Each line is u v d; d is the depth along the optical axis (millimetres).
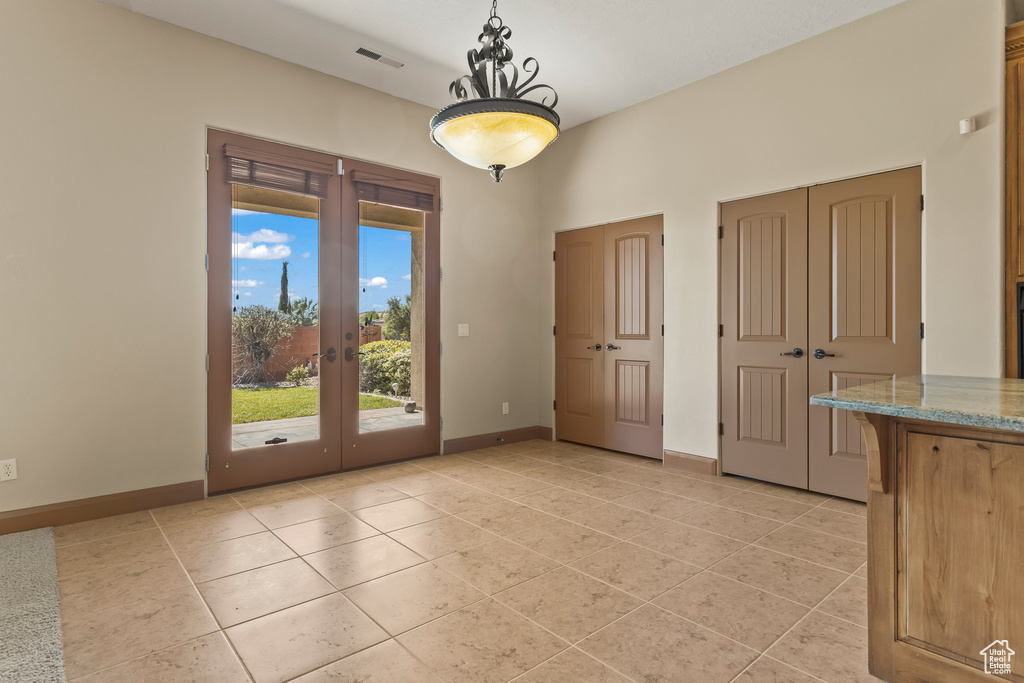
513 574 2316
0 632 1854
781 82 3545
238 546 2617
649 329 4387
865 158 3186
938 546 1495
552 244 5184
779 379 3613
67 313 2926
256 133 3561
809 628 1886
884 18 3105
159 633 1858
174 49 3252
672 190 4164
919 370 3035
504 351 5039
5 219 2756
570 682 1591
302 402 3807
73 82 2934
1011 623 1378
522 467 4164
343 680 1604
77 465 2963
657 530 2828
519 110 2244
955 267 2865
